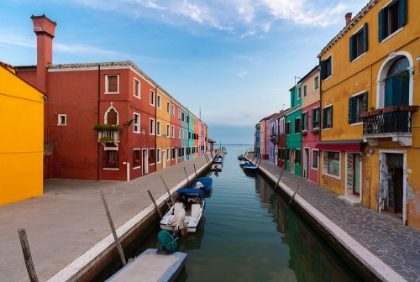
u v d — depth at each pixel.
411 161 6.56
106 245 5.57
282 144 22.55
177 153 28.52
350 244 5.56
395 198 7.63
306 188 12.45
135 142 15.84
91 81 14.91
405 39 6.86
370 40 8.59
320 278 5.69
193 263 6.29
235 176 22.69
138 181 14.84
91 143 14.91
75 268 4.55
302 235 8.22
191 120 37.75
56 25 15.65
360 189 9.16
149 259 5.46
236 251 7.00
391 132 6.69
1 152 8.89
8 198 9.18
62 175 15.18
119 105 14.74
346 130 10.25
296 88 18.59
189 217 8.41
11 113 9.24
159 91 21.00
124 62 14.64
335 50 11.38
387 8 7.83
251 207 11.73
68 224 6.95
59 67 15.00
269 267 6.13
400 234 6.16
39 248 5.40
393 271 4.38
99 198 10.22
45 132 15.17
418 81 6.42
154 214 8.81
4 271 4.45
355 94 9.52
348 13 11.38
